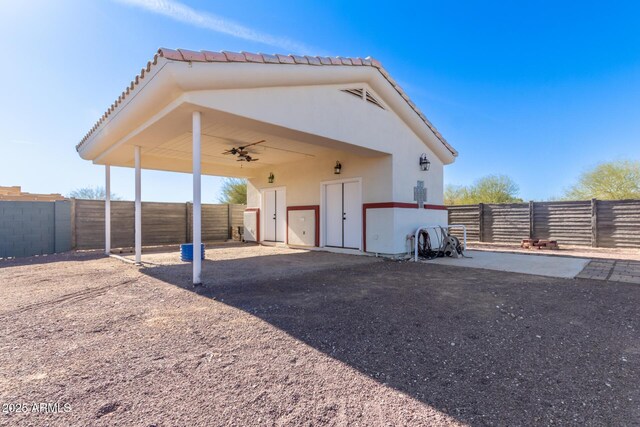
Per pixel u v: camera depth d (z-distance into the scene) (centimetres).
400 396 218
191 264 816
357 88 830
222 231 1548
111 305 441
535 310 412
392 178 925
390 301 457
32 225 1050
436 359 276
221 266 773
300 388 228
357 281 595
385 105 915
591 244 1176
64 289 540
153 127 668
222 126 717
